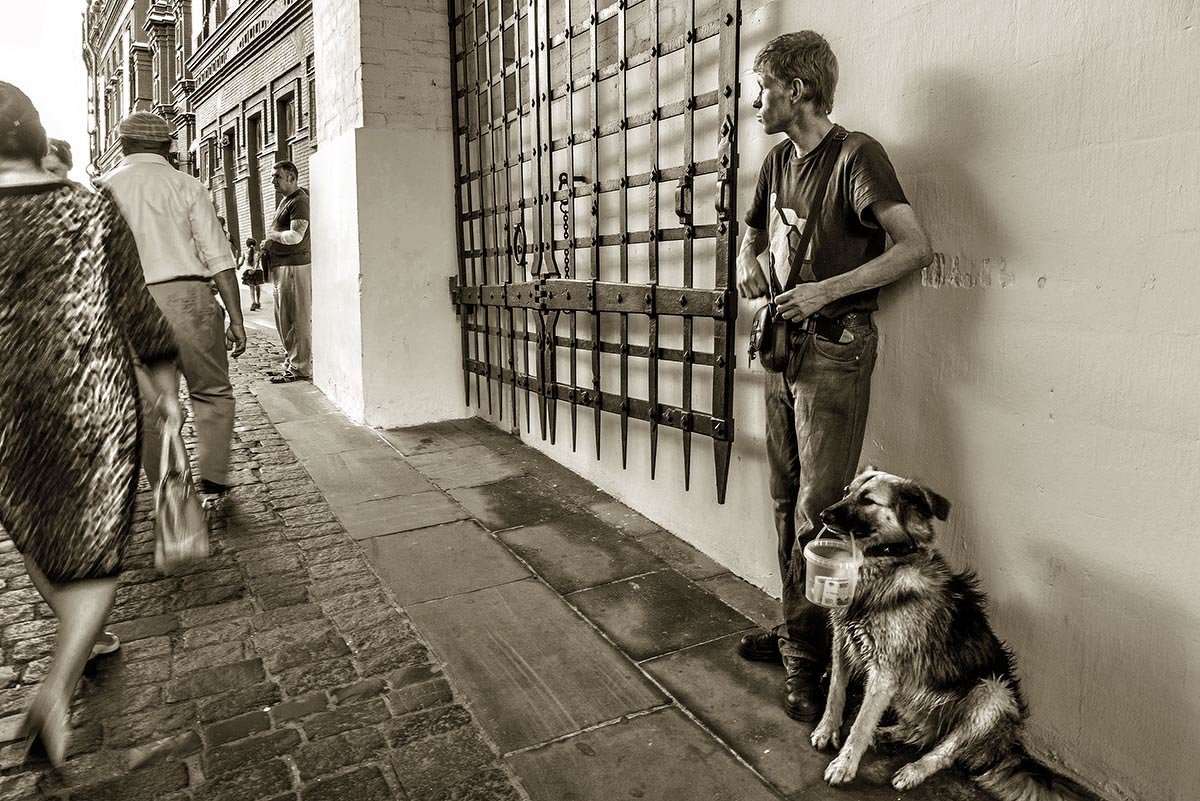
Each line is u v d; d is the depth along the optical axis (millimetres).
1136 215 1961
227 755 2406
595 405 4637
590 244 4531
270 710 2641
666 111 3771
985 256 2350
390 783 2283
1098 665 2141
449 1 6301
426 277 6574
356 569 3771
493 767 2352
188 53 21500
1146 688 2035
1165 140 1889
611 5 4387
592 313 4512
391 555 3938
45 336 2076
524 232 5352
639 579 3654
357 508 4621
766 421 2900
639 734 2506
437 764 2365
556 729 2533
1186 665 1944
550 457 5586
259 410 7160
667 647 3047
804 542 2613
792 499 2871
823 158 2506
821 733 2400
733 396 3604
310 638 3117
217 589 3547
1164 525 1964
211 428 4379
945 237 2467
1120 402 2035
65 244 2115
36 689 2756
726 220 3385
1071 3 2064
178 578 3658
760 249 2877
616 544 4070
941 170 2459
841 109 2820
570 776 2309
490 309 6281
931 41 2459
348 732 2520
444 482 5102
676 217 3951
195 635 3139
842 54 2799
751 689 2754
